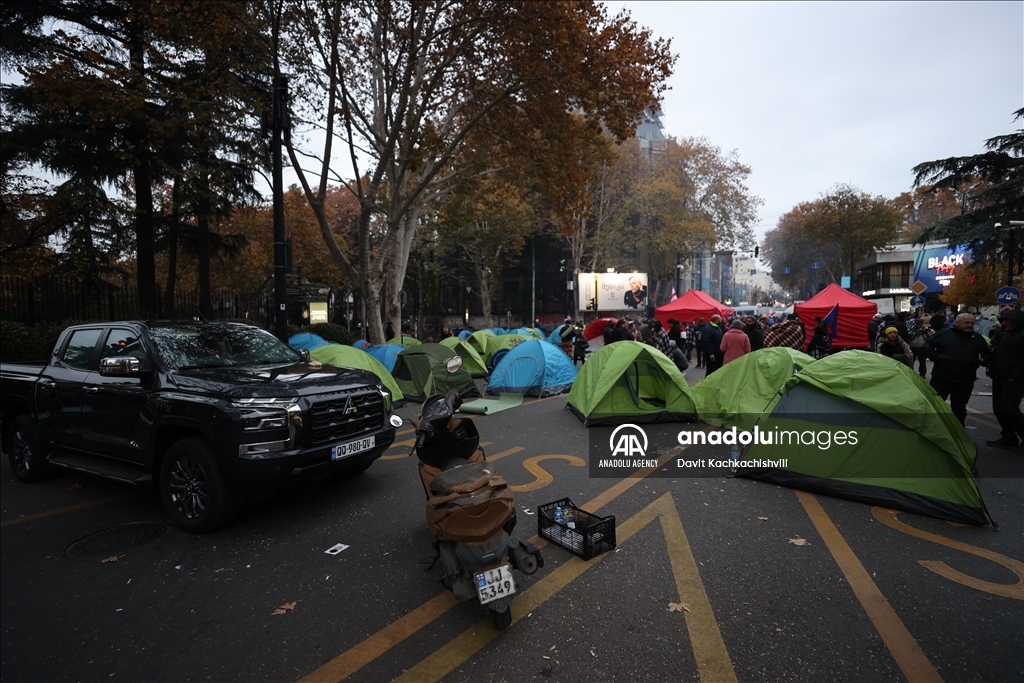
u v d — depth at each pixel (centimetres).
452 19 1434
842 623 313
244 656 296
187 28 1303
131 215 1574
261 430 441
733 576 371
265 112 1284
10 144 1404
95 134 1514
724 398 843
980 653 283
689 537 436
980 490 530
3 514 523
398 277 2012
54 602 359
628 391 892
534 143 1539
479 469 342
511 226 4006
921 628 307
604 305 4488
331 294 3734
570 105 1500
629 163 4297
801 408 561
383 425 545
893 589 350
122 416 518
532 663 282
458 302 6212
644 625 315
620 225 4406
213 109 1430
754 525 458
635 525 464
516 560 315
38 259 1487
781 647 291
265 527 475
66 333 630
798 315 1978
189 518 466
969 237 1862
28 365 655
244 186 2006
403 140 1622
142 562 414
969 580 359
